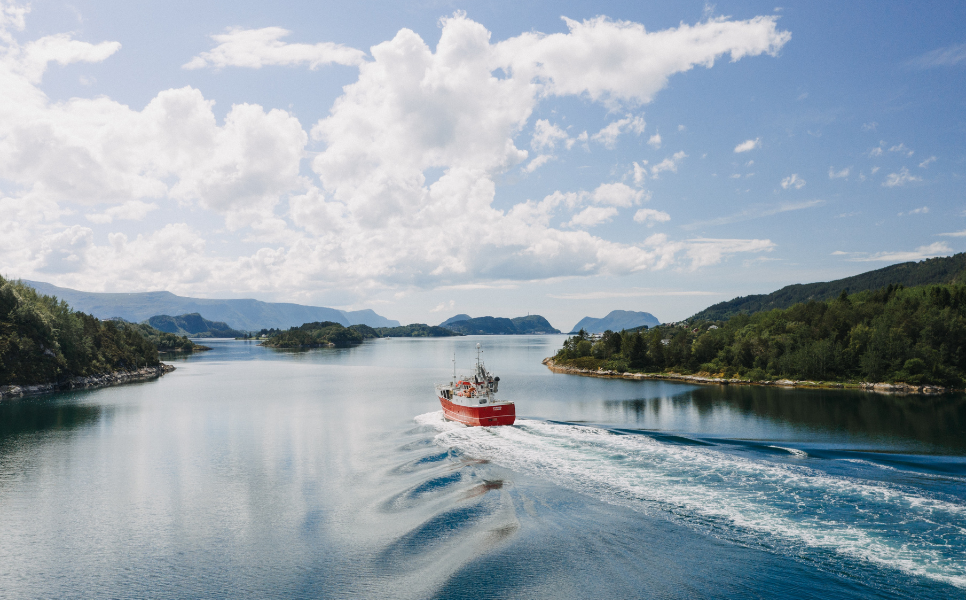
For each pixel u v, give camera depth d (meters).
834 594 26.08
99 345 177.62
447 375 178.62
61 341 149.75
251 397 120.12
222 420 87.81
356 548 34.44
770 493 40.00
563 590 28.03
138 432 78.06
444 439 64.12
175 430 79.31
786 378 132.75
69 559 34.69
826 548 30.61
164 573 32.41
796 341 140.12
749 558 30.11
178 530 39.00
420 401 108.50
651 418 80.44
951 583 26.41
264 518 40.78
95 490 49.31
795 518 35.03
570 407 94.19
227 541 36.72
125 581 31.64
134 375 179.25
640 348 177.25
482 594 27.98
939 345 119.19
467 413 72.25
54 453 64.69
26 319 139.25
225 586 30.56
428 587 29.02
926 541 31.06
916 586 26.28
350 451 62.16
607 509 38.16
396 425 78.69
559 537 34.06
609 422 76.12
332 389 135.25
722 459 49.91
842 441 61.22
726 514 36.19
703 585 27.69
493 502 40.66
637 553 31.47
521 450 56.06
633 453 53.00
